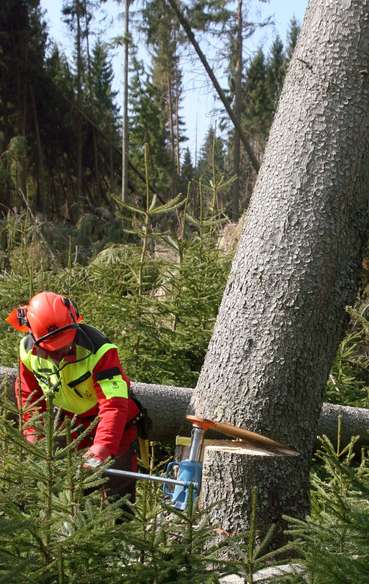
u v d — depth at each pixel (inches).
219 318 138.9
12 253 315.6
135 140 1812.3
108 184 1172.5
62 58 1230.9
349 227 133.4
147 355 237.6
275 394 131.1
